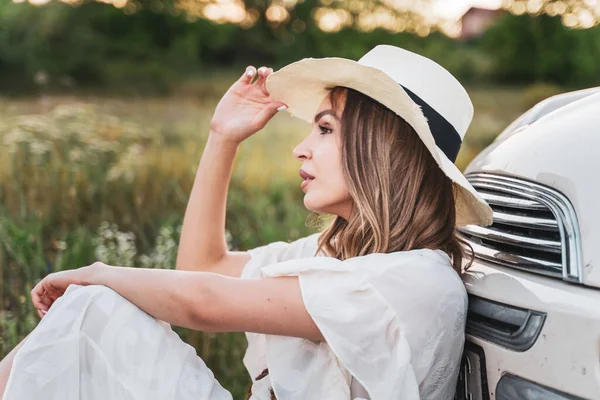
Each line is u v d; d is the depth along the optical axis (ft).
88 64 90.99
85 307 4.88
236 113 6.40
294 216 12.89
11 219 11.54
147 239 12.59
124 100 67.62
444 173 5.21
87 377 4.83
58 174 14.14
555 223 4.55
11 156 14.43
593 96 5.51
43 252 10.38
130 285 5.02
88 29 96.89
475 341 4.88
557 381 4.10
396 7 101.60
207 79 94.17
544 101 6.37
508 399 4.46
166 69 94.63
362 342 4.60
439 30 102.73
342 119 5.28
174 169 18.06
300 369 4.97
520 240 4.80
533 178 4.94
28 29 91.71
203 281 4.85
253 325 4.81
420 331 4.64
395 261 4.77
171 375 4.93
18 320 8.70
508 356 4.47
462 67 95.71
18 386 4.67
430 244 5.22
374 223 5.11
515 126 6.30
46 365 4.74
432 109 5.28
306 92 6.11
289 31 108.27
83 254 9.55
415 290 4.67
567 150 4.86
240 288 4.80
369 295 4.64
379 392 4.53
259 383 5.38
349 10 102.37
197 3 107.65
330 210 5.49
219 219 6.42
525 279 4.61
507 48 93.20
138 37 101.86
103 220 13.04
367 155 5.18
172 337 5.14
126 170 15.51
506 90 86.17
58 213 13.17
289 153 23.67
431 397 4.77
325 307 4.62
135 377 4.83
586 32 91.09
